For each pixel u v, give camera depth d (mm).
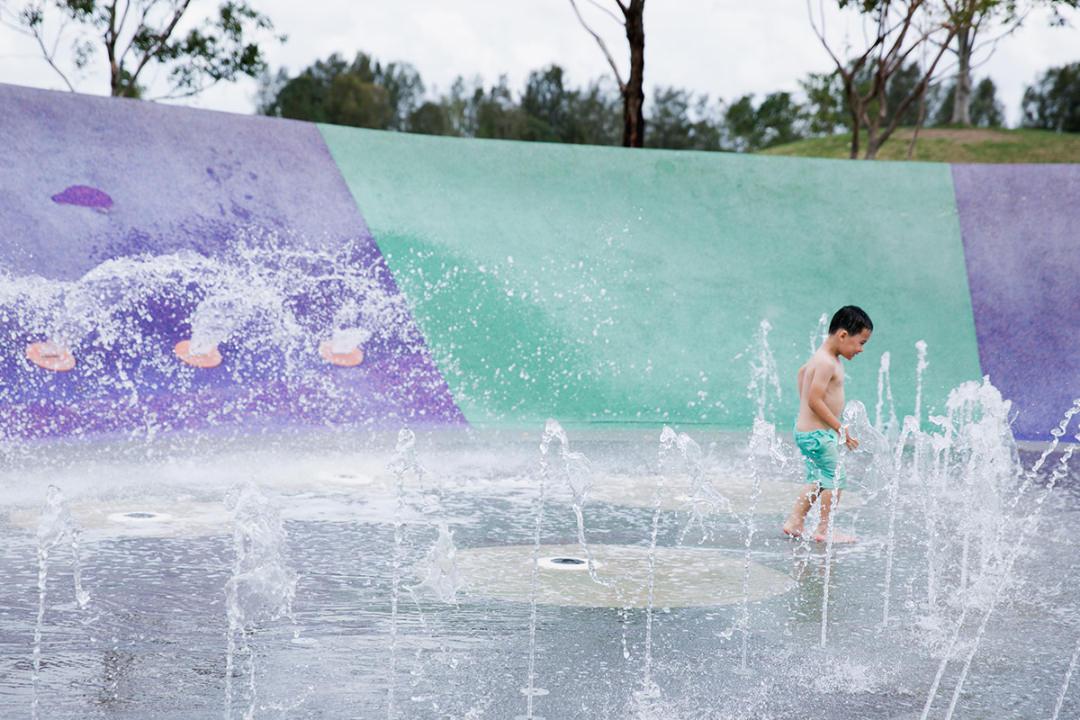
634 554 4613
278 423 8312
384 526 5031
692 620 3600
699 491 6352
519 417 9352
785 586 4113
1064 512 5883
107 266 8805
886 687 2980
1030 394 10039
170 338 8656
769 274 10969
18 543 4441
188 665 2986
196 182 9852
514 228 10883
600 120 37406
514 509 5602
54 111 9664
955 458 8055
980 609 3855
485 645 3248
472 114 37438
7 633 3217
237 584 3854
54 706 2641
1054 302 10695
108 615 3439
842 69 19469
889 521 5559
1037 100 35875
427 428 8742
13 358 7863
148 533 4699
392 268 10117
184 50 18891
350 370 9172
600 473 6922
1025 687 3008
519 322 10148
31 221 8742
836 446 4969
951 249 11203
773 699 2855
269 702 2717
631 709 2750
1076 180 11539
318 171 10609
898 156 31031
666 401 9867
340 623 3428
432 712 2682
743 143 35531
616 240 11016
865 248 11203
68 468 6309
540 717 2674
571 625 3492
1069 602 3973
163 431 7695
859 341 5082
